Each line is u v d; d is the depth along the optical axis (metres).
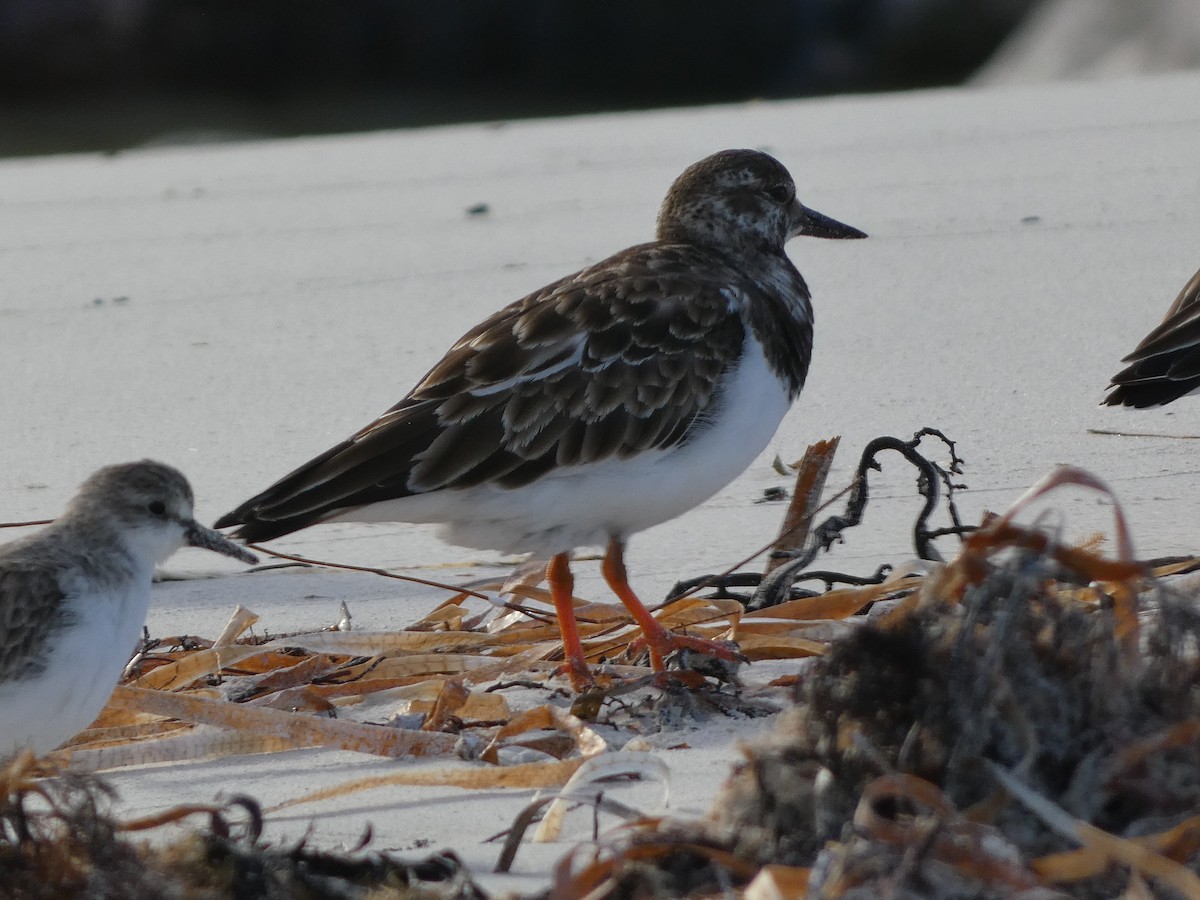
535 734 7.74
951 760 5.45
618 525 8.89
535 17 53.12
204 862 5.66
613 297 8.92
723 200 9.98
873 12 51.53
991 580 5.73
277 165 28.69
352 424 13.62
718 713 7.94
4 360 16.42
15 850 5.60
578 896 5.34
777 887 4.97
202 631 9.66
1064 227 18.91
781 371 9.39
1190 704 5.83
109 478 7.80
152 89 53.72
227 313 17.84
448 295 17.88
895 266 17.78
